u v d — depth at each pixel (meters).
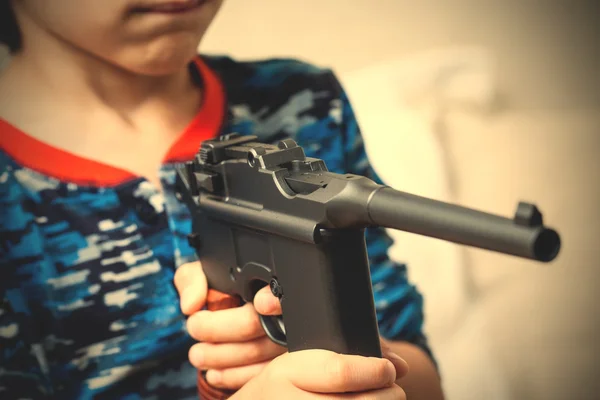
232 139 0.62
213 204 0.61
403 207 0.45
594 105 1.35
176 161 0.79
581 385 1.28
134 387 0.74
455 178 1.27
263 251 0.57
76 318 0.72
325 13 1.09
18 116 0.74
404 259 1.21
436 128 1.25
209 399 0.68
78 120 0.76
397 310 0.86
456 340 1.21
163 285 0.75
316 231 0.50
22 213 0.71
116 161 0.76
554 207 1.34
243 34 1.00
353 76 1.16
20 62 0.75
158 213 0.76
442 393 0.82
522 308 1.28
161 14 0.70
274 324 0.61
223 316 0.63
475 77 1.26
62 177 0.74
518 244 0.38
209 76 0.86
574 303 1.31
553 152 1.34
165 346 0.75
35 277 0.71
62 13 0.72
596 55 1.33
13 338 0.70
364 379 0.52
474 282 1.28
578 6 1.31
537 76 1.32
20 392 0.70
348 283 0.52
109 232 0.74
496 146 1.30
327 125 0.90
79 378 0.72
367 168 0.94
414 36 1.20
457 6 1.22
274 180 0.54
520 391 1.25
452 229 0.42
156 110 0.80
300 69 0.91
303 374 0.53
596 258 1.34
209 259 0.66
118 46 0.72
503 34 1.29
